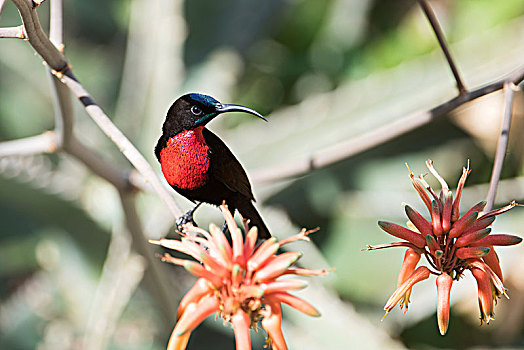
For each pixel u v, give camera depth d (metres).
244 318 3.76
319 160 4.02
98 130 5.70
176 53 5.57
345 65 7.42
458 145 6.62
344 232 6.18
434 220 3.80
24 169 4.77
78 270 5.39
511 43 5.35
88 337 4.45
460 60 5.41
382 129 3.99
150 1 5.59
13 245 5.41
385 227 3.81
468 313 6.07
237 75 6.29
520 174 6.56
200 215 5.05
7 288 5.97
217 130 5.89
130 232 4.13
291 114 5.65
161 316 4.77
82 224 5.11
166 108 5.55
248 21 5.88
